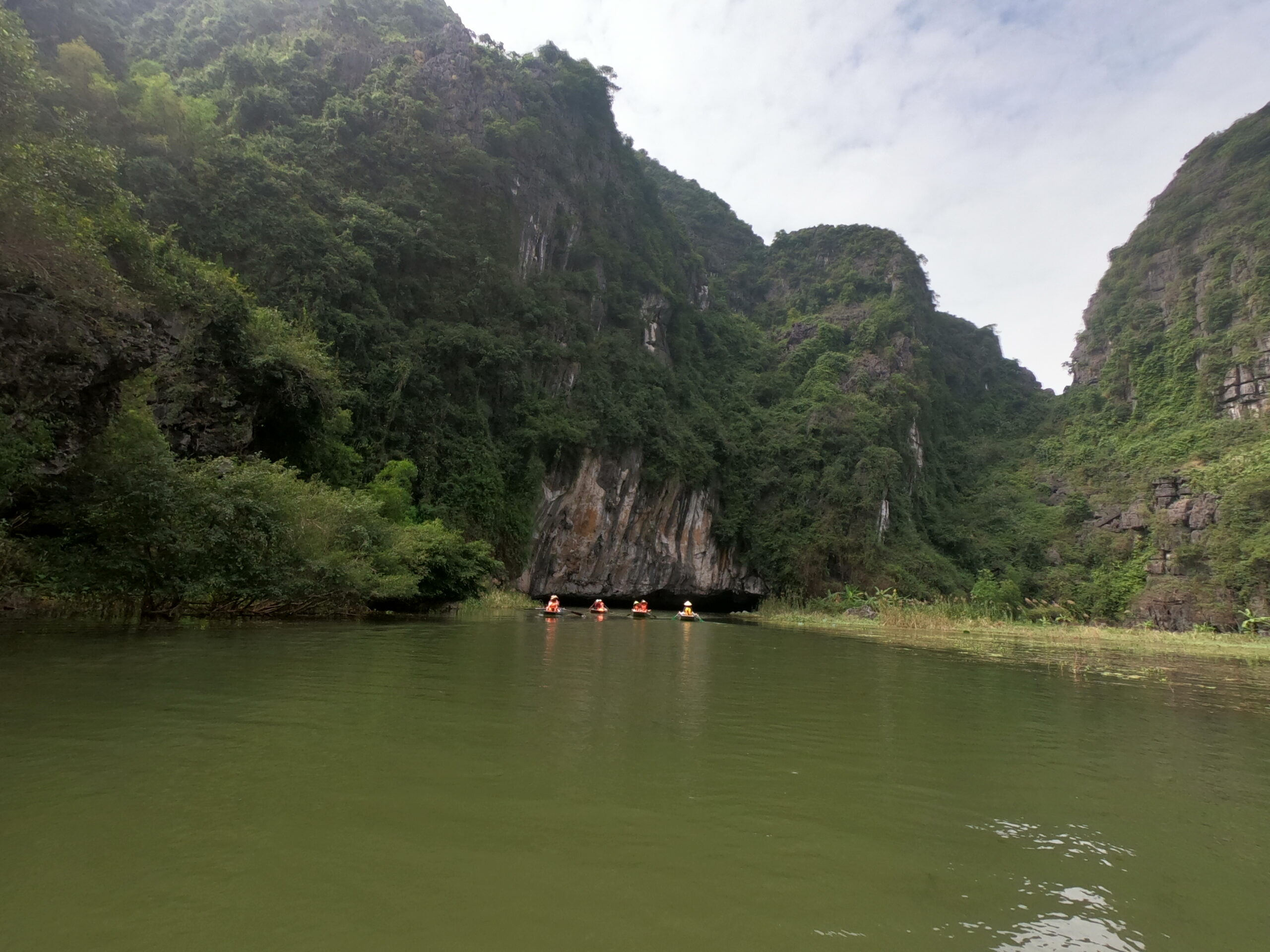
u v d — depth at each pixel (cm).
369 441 3738
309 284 3700
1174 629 5566
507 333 4806
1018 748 672
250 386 2283
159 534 1289
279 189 3862
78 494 1323
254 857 342
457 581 2450
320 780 459
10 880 310
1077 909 333
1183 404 7769
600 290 6019
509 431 4541
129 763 476
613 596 5322
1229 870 388
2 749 496
